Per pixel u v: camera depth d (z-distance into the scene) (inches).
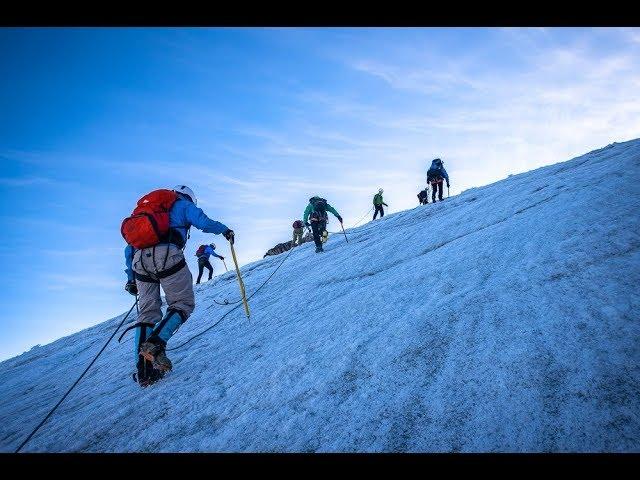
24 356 360.8
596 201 123.1
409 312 106.7
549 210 138.1
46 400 157.1
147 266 118.6
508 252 117.9
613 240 94.3
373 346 94.3
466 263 126.1
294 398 83.7
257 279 368.5
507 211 183.5
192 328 220.4
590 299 76.5
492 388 64.0
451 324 89.4
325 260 312.0
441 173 547.5
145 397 112.1
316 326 130.2
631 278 77.5
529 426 54.2
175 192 136.8
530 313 80.4
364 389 77.6
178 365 139.5
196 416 89.9
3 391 215.6
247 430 76.7
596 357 61.7
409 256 190.9
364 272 197.8
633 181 126.4
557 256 99.3
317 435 67.8
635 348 60.6
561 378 60.4
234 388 100.0
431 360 78.7
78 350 300.5
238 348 139.4
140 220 116.3
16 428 122.0
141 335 118.5
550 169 300.7
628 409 51.2
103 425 99.2
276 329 149.7
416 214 396.5
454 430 58.3
